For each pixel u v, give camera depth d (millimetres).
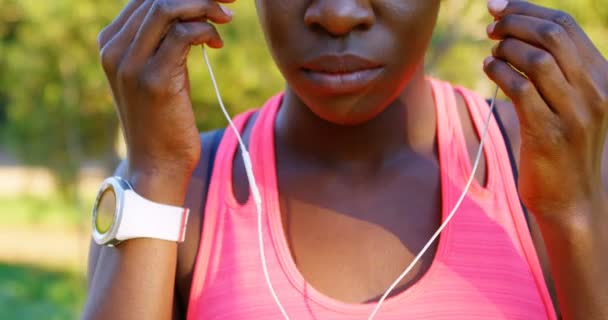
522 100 1205
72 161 6543
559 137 1211
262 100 4430
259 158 1436
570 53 1188
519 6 1234
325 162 1416
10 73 5902
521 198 1280
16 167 14211
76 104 6012
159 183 1327
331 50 1196
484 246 1316
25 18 5492
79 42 5406
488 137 1415
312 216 1385
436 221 1358
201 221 1410
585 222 1237
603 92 1197
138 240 1322
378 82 1224
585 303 1246
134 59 1302
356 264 1335
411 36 1227
